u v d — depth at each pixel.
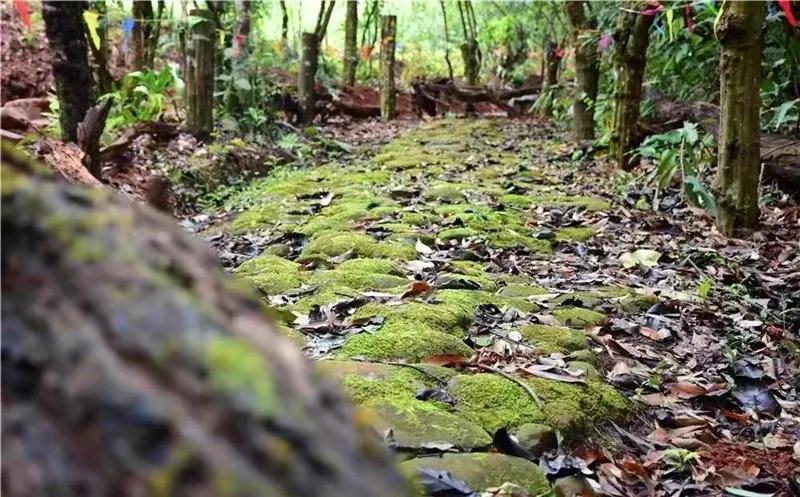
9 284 0.38
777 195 4.23
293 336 2.09
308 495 0.35
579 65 6.29
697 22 5.08
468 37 12.65
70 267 0.38
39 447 0.34
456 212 3.82
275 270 2.79
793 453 1.79
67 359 0.35
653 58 5.89
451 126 8.28
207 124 5.57
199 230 3.84
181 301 0.38
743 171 3.63
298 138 6.76
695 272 3.08
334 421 0.38
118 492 0.33
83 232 0.40
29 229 0.39
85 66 3.29
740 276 3.06
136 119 5.43
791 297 2.85
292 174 5.30
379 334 2.06
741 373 2.18
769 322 2.62
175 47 7.48
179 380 0.35
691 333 2.46
